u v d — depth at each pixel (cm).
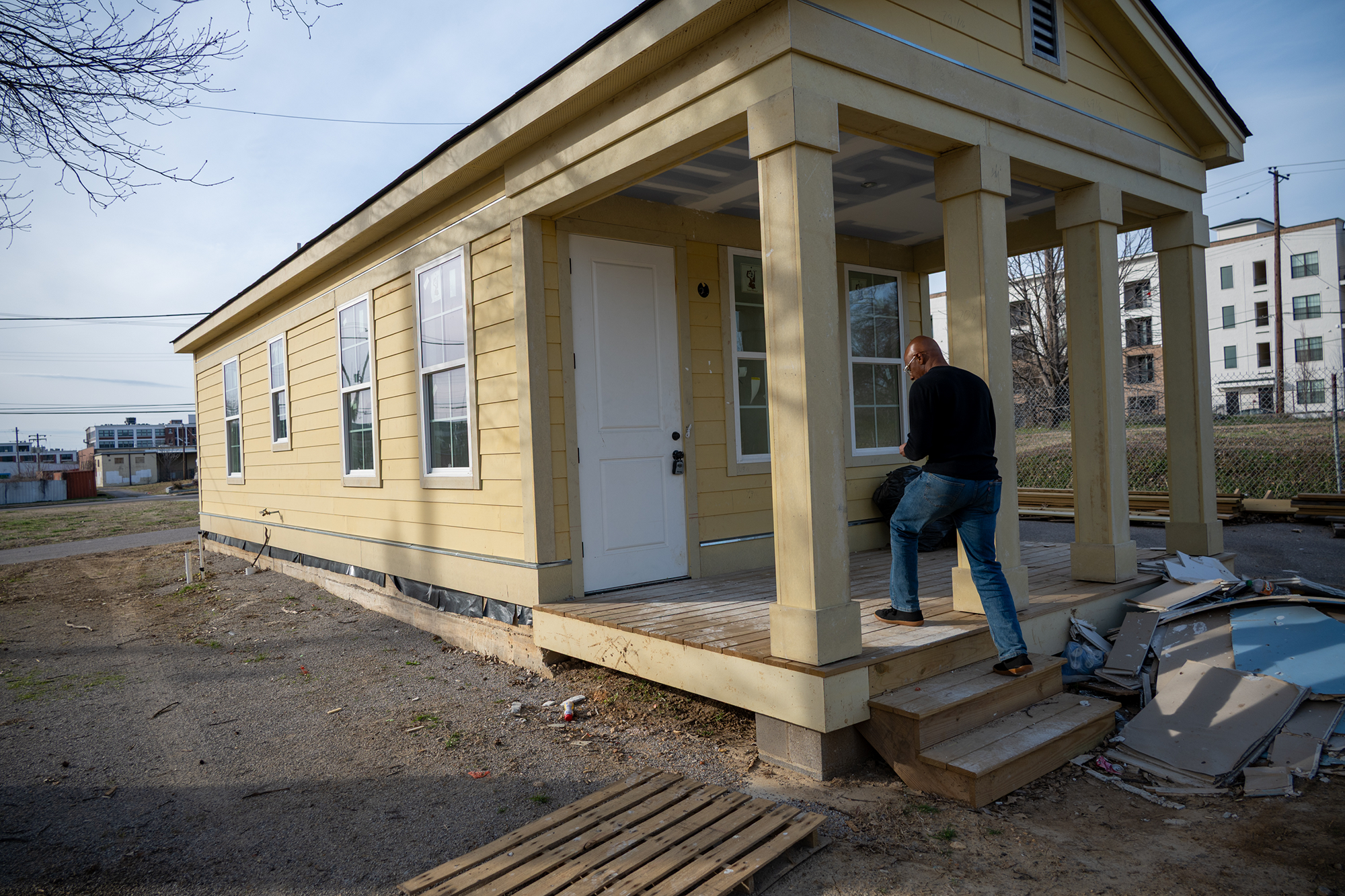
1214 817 306
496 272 562
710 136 394
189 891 278
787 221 348
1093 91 513
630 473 565
